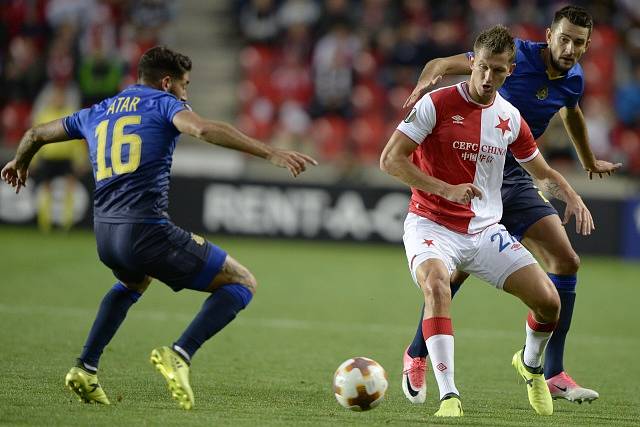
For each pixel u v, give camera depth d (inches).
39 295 1469.0
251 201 2320.4
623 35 2741.1
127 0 2760.8
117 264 740.7
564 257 863.1
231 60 2878.9
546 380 871.1
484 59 748.0
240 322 1323.8
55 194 2311.8
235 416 715.4
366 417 735.7
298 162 681.0
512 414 786.8
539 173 823.1
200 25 2947.8
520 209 884.0
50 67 2618.1
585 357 1163.9
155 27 2741.1
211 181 2315.5
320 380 927.0
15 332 1138.0
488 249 785.6
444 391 749.3
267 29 2778.1
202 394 821.2
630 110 2623.0
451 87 786.2
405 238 802.8
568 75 908.6
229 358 1039.6
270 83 2677.2
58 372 890.7
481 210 795.4
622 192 2482.8
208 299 734.5
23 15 2758.4
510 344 1237.1
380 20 2716.5
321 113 2596.0
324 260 2086.6
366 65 2610.7
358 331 1291.8
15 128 2620.6
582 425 743.1
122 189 724.7
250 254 2117.4
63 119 772.0
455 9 2723.9
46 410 708.7
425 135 780.0
